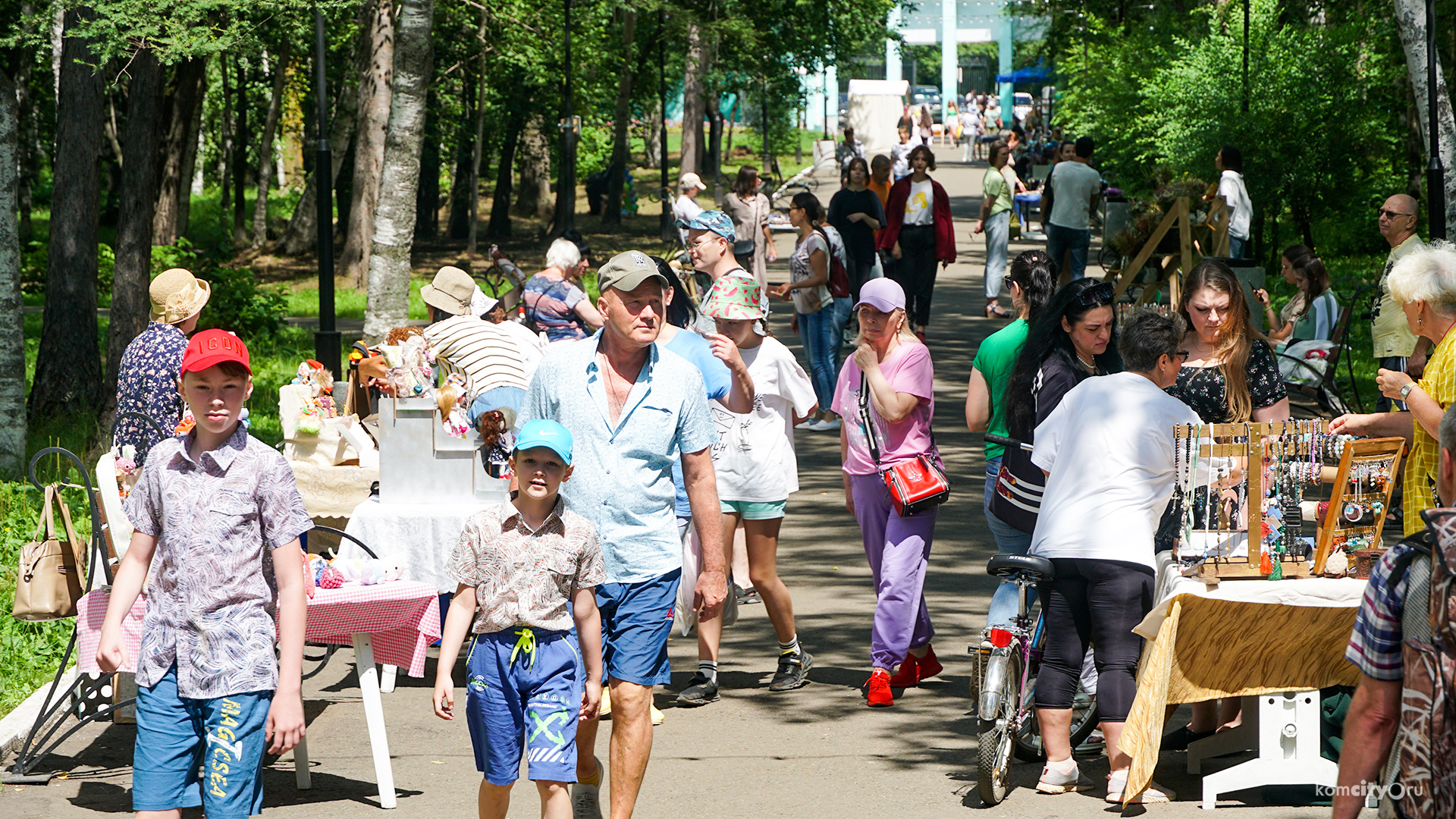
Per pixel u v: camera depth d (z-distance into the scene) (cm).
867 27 6644
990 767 808
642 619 760
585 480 760
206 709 660
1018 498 920
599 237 5525
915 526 1012
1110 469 818
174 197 4922
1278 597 773
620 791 753
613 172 5972
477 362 1095
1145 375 839
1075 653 834
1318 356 1734
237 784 660
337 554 1167
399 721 1008
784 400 1062
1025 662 852
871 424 1016
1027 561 810
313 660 1143
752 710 1019
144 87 2172
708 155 9288
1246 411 914
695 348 1011
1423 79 2008
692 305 1141
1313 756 804
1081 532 816
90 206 2197
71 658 1141
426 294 1229
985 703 809
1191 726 905
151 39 1998
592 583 711
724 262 1155
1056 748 838
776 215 5241
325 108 2048
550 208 6688
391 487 1056
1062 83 6412
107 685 897
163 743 663
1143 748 770
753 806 827
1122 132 4409
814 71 6500
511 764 711
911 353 997
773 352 1057
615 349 774
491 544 702
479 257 4897
